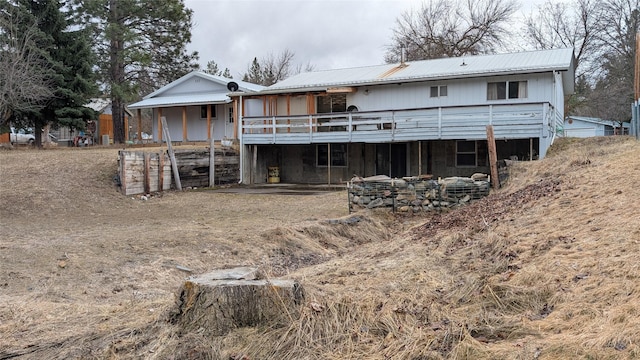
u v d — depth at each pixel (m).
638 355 2.40
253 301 3.37
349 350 3.00
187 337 3.24
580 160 9.25
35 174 13.34
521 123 14.48
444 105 16.95
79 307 4.51
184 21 26.80
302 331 3.21
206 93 24.16
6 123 20.55
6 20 19.58
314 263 7.29
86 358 3.15
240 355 3.04
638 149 8.66
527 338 2.89
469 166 16.95
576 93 33.44
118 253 6.84
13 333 3.73
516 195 8.41
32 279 5.64
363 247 8.23
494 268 4.47
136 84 25.39
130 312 4.14
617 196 5.82
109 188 13.27
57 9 21.19
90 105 31.98
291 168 19.98
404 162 17.97
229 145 18.69
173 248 7.24
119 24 24.69
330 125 17.28
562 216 5.78
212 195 14.34
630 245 4.05
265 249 7.57
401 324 3.28
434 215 10.23
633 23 29.80
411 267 5.05
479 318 3.27
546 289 3.66
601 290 3.35
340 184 18.41
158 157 14.66
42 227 8.94
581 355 2.52
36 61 19.75
